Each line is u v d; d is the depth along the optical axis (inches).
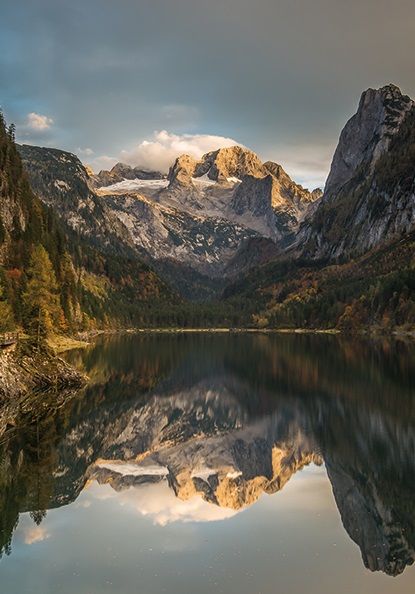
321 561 1185.4
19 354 3403.1
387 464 1942.7
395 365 4714.6
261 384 4023.1
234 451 2316.7
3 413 2672.2
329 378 4101.9
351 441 2276.1
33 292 3895.2
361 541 1289.4
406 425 2524.6
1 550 1238.9
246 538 1316.4
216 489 1754.4
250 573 1130.0
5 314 3831.2
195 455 2247.8
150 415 3004.4
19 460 1959.9
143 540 1299.2
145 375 4473.4
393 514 1470.2
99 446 2247.8
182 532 1354.6
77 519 1438.2
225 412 3120.1
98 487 1731.1
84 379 3745.1
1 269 4837.6
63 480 1764.3
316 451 2158.0
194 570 1141.1
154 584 1078.4
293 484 1769.2
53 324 6181.1
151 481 1852.9
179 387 3939.5
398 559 1189.1
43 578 1103.0
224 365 5211.6
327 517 1457.9
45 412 2746.1
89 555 1208.2
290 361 5423.2
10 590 1054.4
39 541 1289.4
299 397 3422.7
